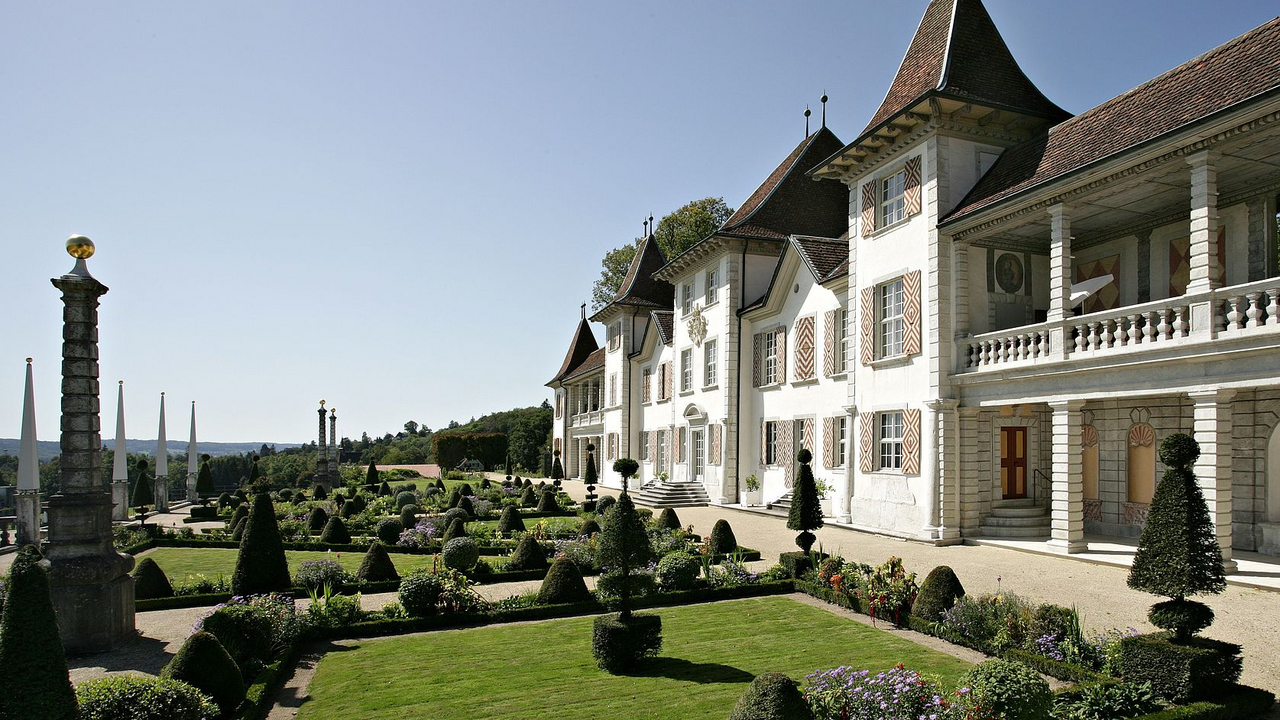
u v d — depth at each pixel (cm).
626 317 4559
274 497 4253
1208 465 1382
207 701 833
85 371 1240
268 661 1089
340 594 1473
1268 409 1602
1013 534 1941
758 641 1180
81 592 1193
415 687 1000
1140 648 846
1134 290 1914
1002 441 2094
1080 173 1587
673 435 3825
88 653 1188
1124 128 1591
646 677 1012
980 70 2100
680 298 3784
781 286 2972
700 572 1677
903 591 1290
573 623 1355
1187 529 819
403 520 2764
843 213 3456
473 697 953
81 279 1226
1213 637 1053
